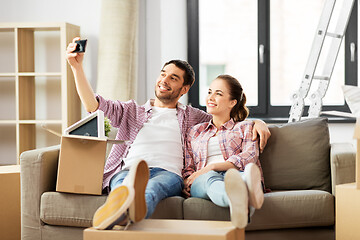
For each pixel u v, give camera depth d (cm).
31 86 380
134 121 249
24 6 387
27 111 372
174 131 247
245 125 241
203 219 206
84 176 217
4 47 391
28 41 374
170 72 251
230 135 239
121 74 354
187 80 255
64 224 219
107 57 355
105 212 168
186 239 162
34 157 224
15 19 388
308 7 401
